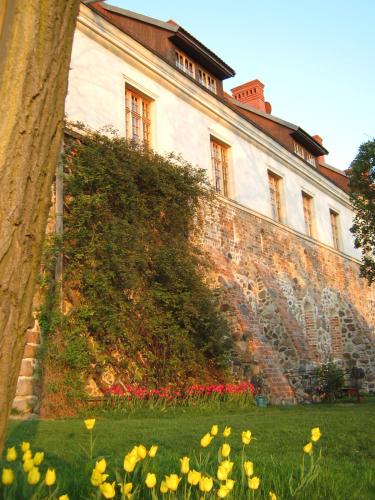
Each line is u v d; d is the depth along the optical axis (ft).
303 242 64.95
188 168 41.96
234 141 54.29
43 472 10.87
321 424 21.39
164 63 44.47
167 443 16.06
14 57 6.03
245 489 9.86
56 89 6.24
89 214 30.81
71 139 33.09
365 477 11.94
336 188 77.56
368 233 50.01
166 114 44.37
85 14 36.68
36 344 26.40
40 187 5.95
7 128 5.81
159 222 38.27
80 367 27.94
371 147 46.96
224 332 37.99
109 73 38.37
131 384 32.17
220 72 54.13
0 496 7.41
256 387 40.88
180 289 35.53
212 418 25.61
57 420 22.97
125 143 35.81
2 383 5.44
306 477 10.46
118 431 18.43
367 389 66.08
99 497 7.63
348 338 69.26
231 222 50.26
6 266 5.55
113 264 31.04
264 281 51.52
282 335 49.52
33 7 6.18
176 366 34.17
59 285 28.12
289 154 64.80
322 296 66.23
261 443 16.96
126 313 32.07
